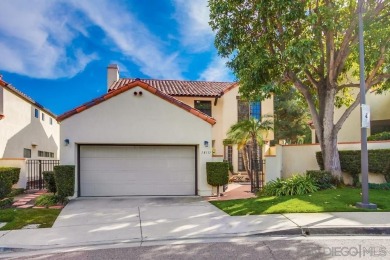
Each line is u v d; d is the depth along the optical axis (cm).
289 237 648
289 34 1157
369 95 1834
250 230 686
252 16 1230
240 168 2094
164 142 1273
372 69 1316
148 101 1274
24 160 1388
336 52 1333
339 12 1196
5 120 1642
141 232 698
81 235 680
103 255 549
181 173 1318
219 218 818
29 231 716
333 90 1288
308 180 1198
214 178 1251
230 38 1254
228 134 1716
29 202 1112
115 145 1283
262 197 1134
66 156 1213
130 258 529
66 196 1136
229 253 543
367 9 1180
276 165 1455
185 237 656
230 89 2134
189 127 1296
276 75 1212
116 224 777
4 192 1149
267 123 1608
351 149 1379
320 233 673
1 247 599
